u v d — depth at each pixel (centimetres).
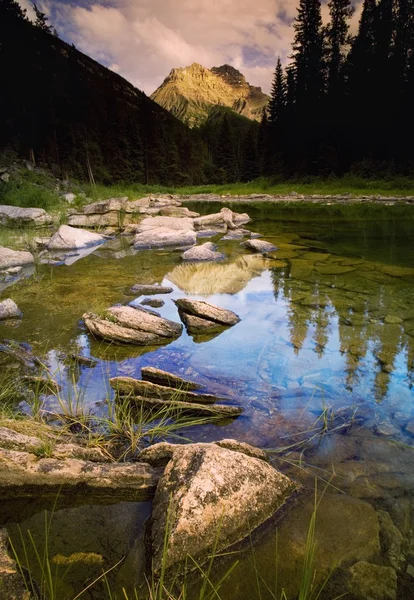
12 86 3806
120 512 194
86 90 5344
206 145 10244
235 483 189
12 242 966
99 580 155
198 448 208
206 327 432
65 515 192
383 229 1202
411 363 340
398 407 278
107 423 268
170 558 159
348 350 369
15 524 186
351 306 490
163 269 726
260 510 185
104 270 726
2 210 1219
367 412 274
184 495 179
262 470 201
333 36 3672
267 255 835
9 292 582
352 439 246
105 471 212
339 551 167
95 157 4350
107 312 447
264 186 3675
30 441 228
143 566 161
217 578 156
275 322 445
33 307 510
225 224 1288
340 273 663
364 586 152
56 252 930
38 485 205
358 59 3388
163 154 5922
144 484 208
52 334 421
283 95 4362
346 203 2225
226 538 171
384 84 3266
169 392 294
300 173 3816
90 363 356
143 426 268
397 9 3291
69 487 206
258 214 1727
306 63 3794
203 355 370
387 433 251
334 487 205
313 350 372
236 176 6912
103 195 2470
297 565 161
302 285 593
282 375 329
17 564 159
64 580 154
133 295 559
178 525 168
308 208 1997
